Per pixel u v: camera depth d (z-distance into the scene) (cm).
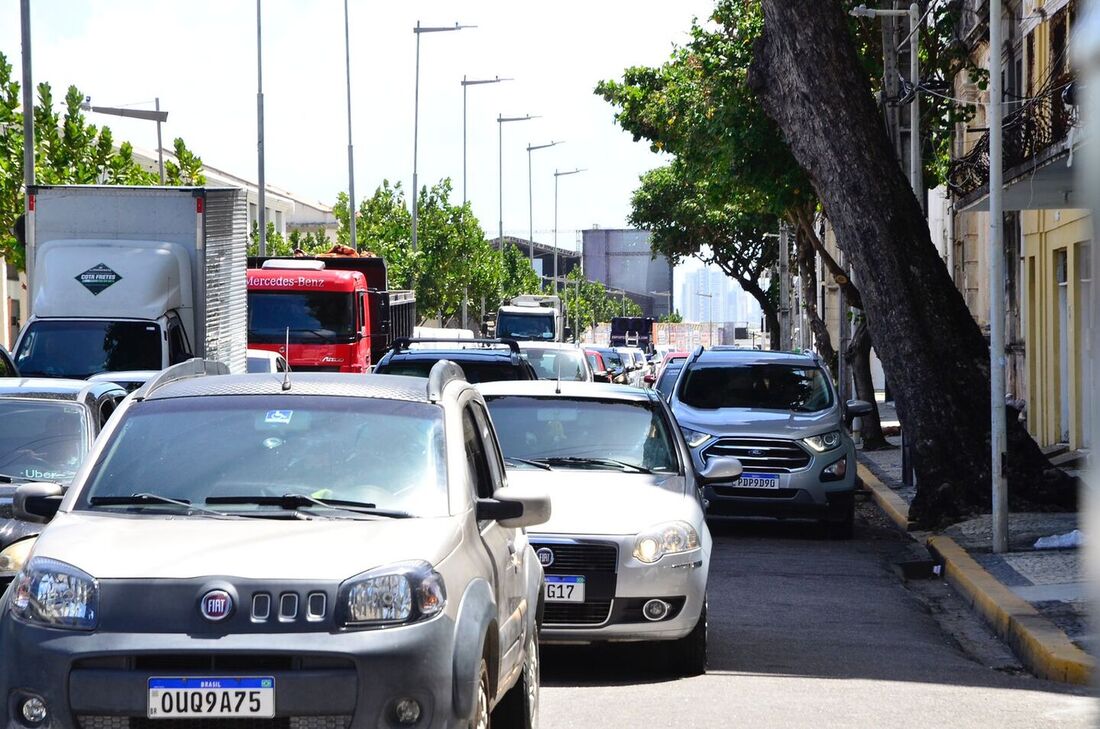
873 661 3108
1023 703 2612
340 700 1558
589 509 2862
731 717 2430
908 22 9231
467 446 2030
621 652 3164
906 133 8850
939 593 4247
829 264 9588
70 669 1566
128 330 6506
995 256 4603
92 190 6781
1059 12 7819
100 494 1864
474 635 1659
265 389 2042
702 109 10106
